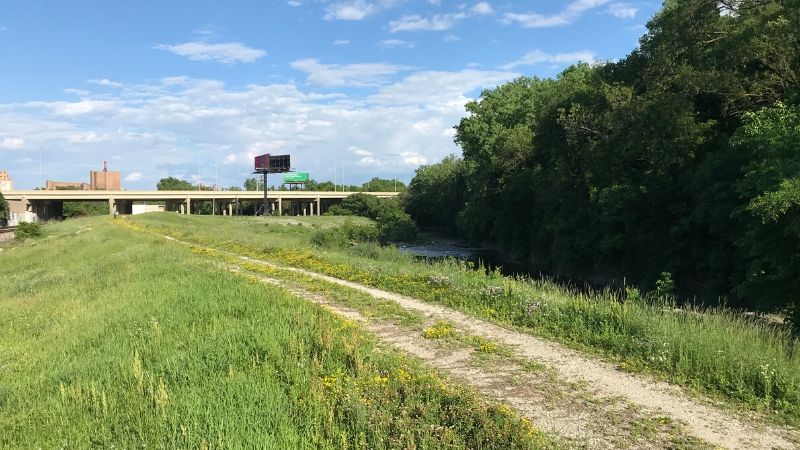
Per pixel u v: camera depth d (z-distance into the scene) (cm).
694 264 2539
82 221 7331
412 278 1514
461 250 5650
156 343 860
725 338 781
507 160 4528
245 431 521
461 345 898
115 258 2400
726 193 2069
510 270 4125
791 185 1381
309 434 521
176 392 637
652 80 2814
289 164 11956
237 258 2434
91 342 952
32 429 584
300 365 707
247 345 802
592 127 3019
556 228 3588
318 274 1842
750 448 530
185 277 1589
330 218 10050
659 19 2825
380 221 7319
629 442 540
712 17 2453
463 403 582
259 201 13300
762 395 654
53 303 1500
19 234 5709
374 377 664
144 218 7188
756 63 2455
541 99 4234
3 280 2327
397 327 1033
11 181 13575
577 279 3466
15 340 1106
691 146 2486
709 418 601
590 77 3581
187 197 10931
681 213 2539
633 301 1077
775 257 1547
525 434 519
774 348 758
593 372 757
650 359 779
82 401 644
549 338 933
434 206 8219
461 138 5719
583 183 3422
